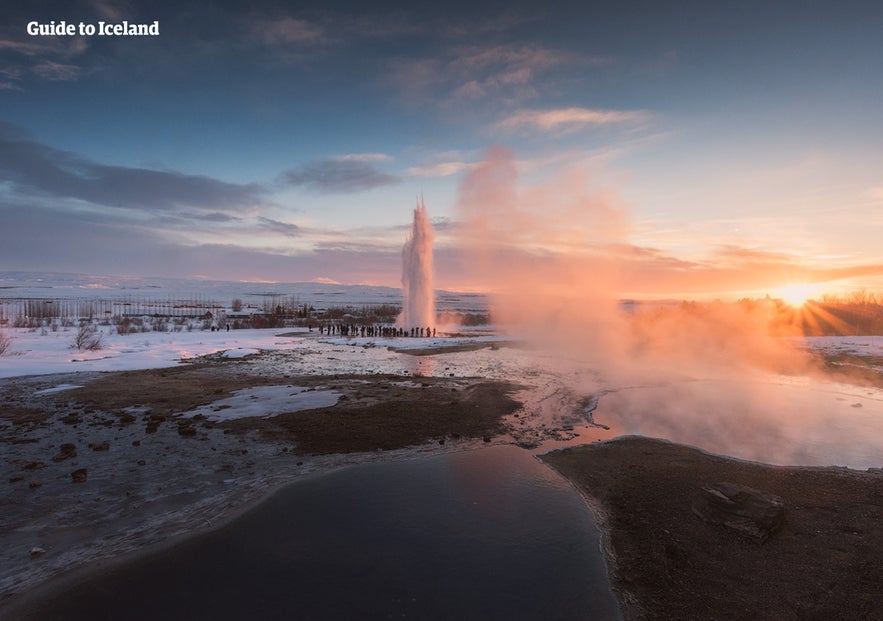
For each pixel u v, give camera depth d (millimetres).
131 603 4328
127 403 11781
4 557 4996
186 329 40625
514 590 4609
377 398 12531
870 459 8484
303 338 32656
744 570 4820
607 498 6648
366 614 4258
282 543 5406
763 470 7613
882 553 5027
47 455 8023
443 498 6629
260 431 9516
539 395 13633
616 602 4410
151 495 6562
